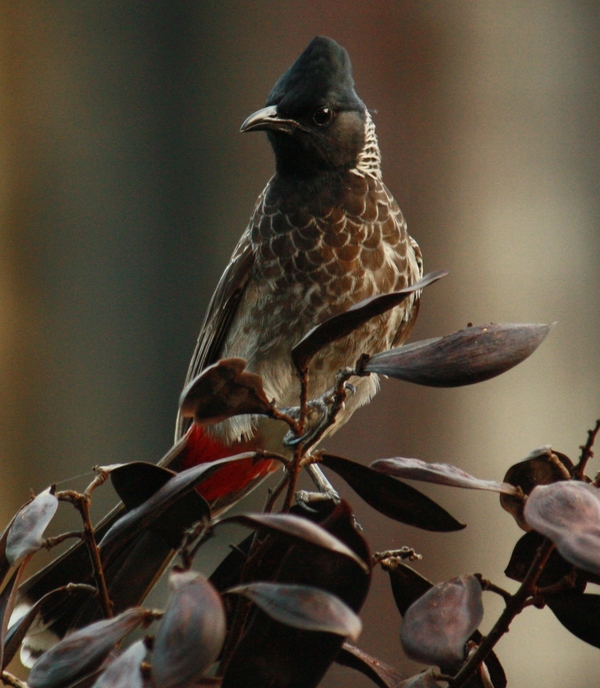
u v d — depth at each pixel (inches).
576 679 415.2
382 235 287.3
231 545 147.8
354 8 444.5
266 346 288.5
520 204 448.5
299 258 283.1
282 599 93.4
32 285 471.8
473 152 446.0
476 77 445.1
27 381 470.3
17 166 472.1
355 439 422.0
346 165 286.2
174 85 472.1
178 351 474.3
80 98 474.9
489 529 422.3
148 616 106.0
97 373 474.0
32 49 471.8
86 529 127.6
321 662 108.2
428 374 112.3
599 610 123.4
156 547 202.8
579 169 449.1
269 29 462.3
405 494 125.0
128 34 472.1
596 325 449.1
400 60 441.7
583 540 98.2
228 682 108.1
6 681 130.8
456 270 445.7
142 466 131.2
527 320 448.1
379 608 394.6
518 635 415.8
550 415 442.0
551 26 446.0
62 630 192.7
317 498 151.3
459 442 431.2
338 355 282.8
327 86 281.4
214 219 471.8
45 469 470.0
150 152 473.1
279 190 289.7
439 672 121.8
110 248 476.1
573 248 450.3
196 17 467.5
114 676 94.3
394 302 114.1
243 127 280.2
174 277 474.6
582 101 450.9
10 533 122.5
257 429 274.4
